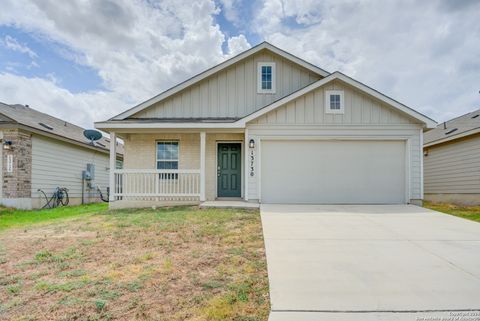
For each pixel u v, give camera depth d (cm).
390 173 1090
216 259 486
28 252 536
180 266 458
